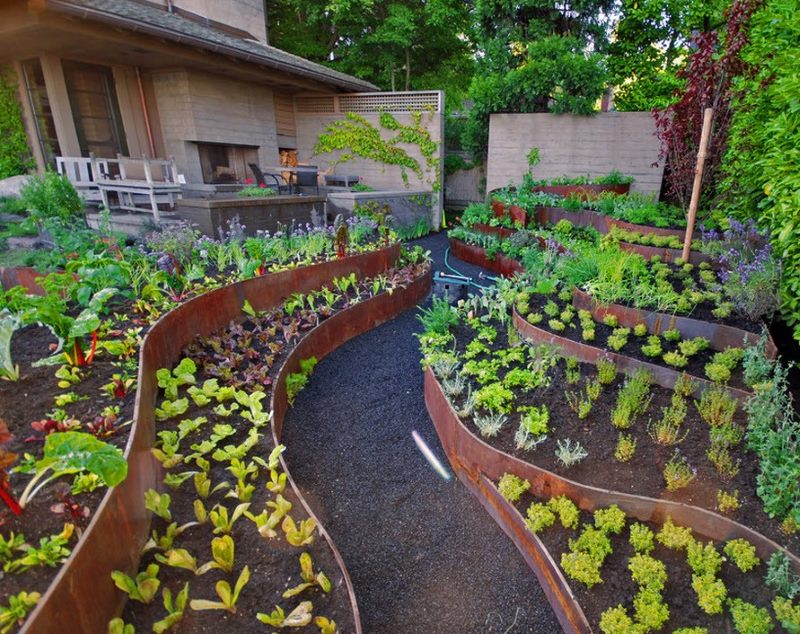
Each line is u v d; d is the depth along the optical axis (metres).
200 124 9.34
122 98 8.84
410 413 3.70
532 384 3.31
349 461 3.11
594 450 2.64
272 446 2.68
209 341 3.68
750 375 2.96
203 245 5.48
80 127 8.30
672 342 3.65
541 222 8.60
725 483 2.35
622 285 4.30
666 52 12.01
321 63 16.30
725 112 5.50
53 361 2.56
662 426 2.71
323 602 1.74
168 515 2.01
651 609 1.79
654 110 6.57
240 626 1.63
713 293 4.01
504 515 2.50
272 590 1.78
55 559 1.46
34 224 5.99
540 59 10.34
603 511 2.25
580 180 9.83
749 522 2.12
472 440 2.76
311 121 12.32
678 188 6.27
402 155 11.59
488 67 11.68
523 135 10.72
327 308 4.80
